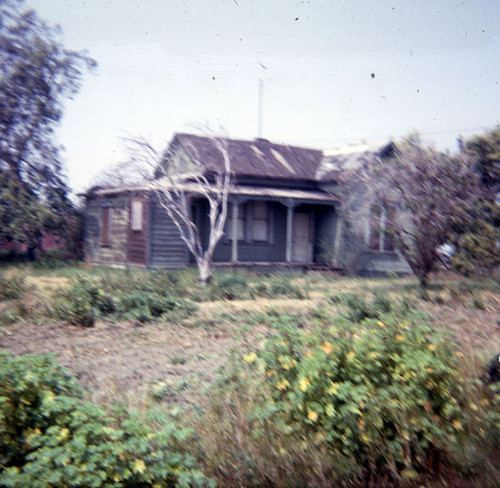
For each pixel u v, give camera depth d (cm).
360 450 512
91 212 2670
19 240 2686
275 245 2598
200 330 1088
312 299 1555
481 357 715
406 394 522
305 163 2748
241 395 579
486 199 1925
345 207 2472
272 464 490
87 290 1235
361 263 2478
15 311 1206
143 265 2216
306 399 521
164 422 506
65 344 963
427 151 1784
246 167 2506
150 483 432
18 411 475
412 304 1382
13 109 2875
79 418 460
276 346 580
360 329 624
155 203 2212
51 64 2948
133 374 787
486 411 551
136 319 1176
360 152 2702
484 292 1750
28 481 395
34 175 2883
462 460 504
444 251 1944
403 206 1872
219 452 504
